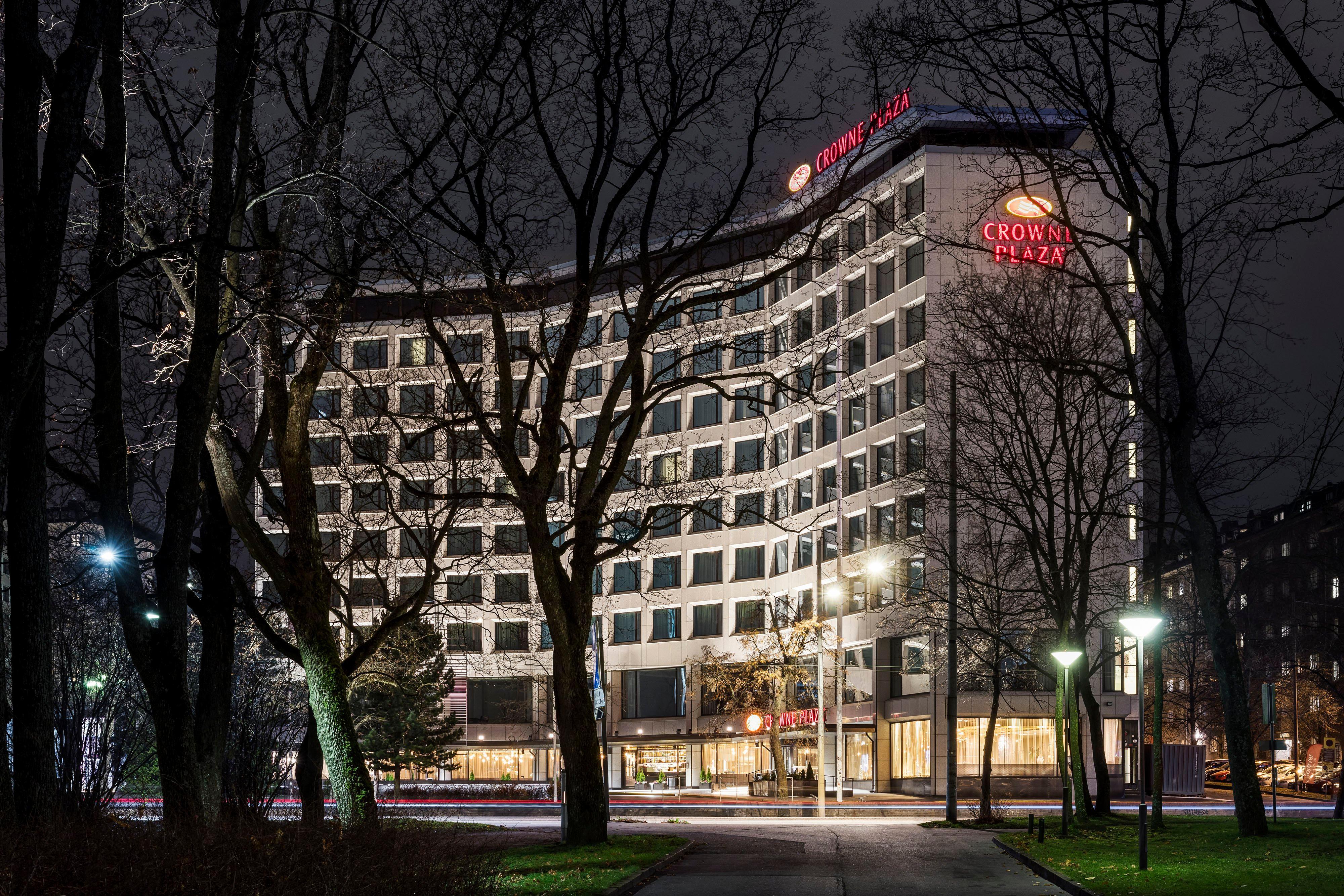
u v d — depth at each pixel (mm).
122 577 17641
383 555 30000
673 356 82750
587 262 26922
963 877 22125
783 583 79625
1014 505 38781
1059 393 35125
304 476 22859
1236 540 80750
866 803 59938
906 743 68625
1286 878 17969
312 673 22688
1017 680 63875
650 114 26250
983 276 38781
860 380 72500
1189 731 89438
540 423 28891
